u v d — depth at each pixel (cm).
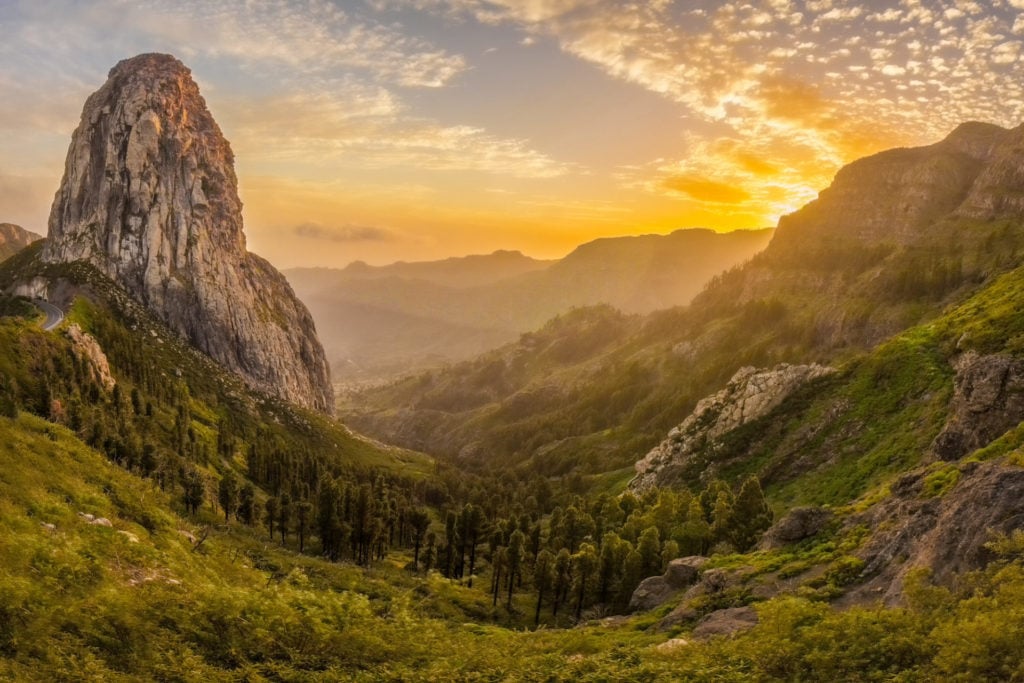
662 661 3600
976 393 7831
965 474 5197
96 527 4506
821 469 11481
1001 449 5484
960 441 7938
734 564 6638
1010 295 11994
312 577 8000
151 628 3123
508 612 8925
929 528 4781
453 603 8856
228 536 8919
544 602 9575
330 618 3541
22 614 2845
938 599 3225
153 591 3625
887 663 2825
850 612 3303
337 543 10694
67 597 3369
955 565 3859
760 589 5672
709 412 16075
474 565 12194
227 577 5569
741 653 3381
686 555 9319
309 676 3083
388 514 12081
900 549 4919
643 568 8819
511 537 9162
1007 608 2642
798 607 3606
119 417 12406
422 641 3722
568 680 3397
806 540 6494
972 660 2409
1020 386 7419
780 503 10950
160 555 4784
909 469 9181
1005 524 3719
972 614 2828
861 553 5356
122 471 6538
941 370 11488
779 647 3216
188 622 3253
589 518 11156
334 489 10694
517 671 3497
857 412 12269
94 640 2922
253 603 3475
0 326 11969
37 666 2584
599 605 8838
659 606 6888
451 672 3325
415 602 8025
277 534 11638
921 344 12600
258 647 3250
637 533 10344
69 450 5831
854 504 6925
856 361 14050
